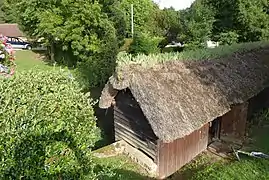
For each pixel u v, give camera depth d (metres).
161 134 8.89
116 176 8.73
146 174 9.70
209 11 20.66
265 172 8.72
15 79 4.62
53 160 3.36
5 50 5.75
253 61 14.18
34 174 3.11
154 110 9.13
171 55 11.53
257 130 12.77
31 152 3.25
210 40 21.08
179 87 10.32
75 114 4.26
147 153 10.27
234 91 11.75
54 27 24.12
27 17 25.75
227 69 12.55
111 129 13.65
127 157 10.55
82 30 23.53
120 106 11.21
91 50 23.86
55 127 3.66
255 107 14.38
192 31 20.91
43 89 4.47
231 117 12.37
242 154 10.82
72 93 4.66
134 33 26.16
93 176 4.04
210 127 12.38
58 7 23.77
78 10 23.00
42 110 3.99
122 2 30.25
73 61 27.64
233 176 8.75
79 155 3.72
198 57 12.27
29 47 37.91
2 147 3.19
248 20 18.67
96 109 15.80
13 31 43.78
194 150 11.05
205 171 9.84
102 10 24.58
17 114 3.76
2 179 3.03
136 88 9.51
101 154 10.46
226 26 20.50
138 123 10.45
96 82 21.22
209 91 10.99
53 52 28.52
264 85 13.34
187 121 9.53
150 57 10.75
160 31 30.47
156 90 9.66
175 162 10.38
